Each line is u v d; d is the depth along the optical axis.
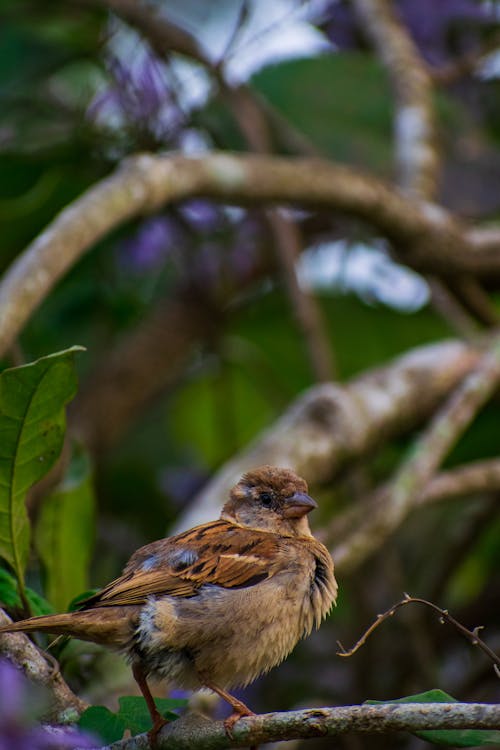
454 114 12.74
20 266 8.37
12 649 5.79
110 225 9.05
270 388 14.01
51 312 12.49
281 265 11.53
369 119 12.16
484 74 13.49
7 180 11.49
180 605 6.50
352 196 11.06
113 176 9.37
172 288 13.56
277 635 6.77
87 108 11.34
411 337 13.62
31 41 11.82
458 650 11.80
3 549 6.06
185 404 14.27
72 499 7.09
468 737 5.04
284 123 11.98
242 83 11.90
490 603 11.76
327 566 7.19
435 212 11.72
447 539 12.52
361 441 10.95
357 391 11.38
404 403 11.55
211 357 13.77
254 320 13.56
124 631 6.38
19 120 11.59
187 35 11.39
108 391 12.91
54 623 5.94
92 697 7.15
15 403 5.64
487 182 12.50
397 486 9.69
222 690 6.58
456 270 11.90
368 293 13.39
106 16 11.89
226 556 6.80
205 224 12.75
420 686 11.00
